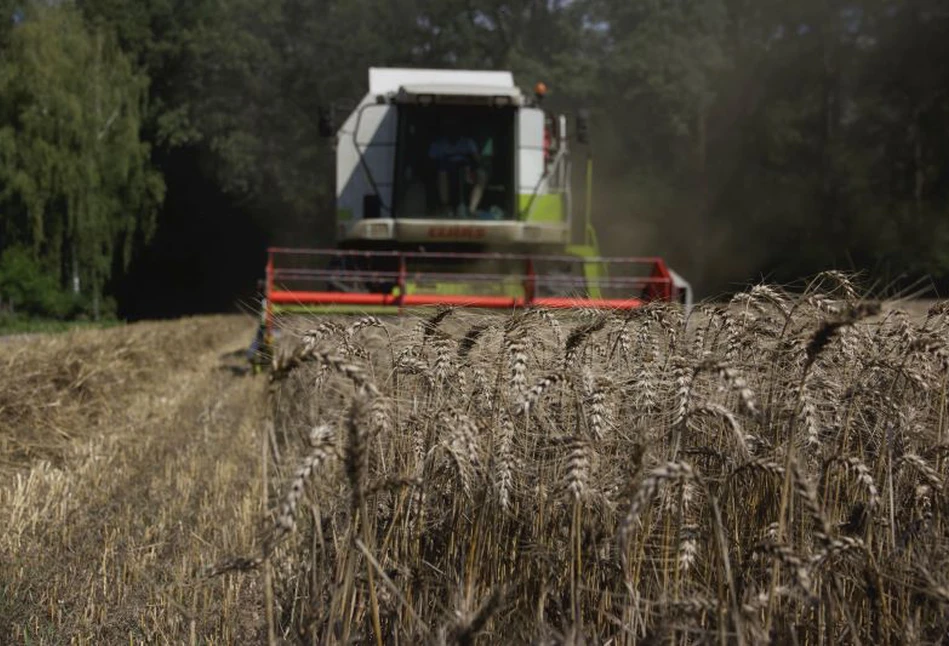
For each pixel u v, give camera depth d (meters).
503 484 9.18
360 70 121.12
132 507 17.17
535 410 9.47
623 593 8.95
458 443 8.98
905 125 97.75
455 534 9.64
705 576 9.05
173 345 46.38
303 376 10.29
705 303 10.72
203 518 16.02
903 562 8.88
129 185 109.75
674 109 107.12
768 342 10.11
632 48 108.25
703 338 10.31
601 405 8.88
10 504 16.61
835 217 92.44
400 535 9.84
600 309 10.68
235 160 119.75
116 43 112.94
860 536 9.34
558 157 36.84
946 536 8.99
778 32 105.75
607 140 110.19
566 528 9.33
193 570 13.43
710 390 9.55
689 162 109.81
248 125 123.44
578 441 8.40
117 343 36.03
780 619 8.87
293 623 9.91
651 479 7.19
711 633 8.10
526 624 9.26
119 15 125.94
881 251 83.31
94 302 104.94
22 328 88.38
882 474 9.68
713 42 107.56
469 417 9.28
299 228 133.25
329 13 123.44
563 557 9.24
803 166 101.81
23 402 23.36
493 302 31.02
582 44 123.50
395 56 120.81
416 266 35.38
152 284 135.50
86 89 104.31
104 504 17.48
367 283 34.91
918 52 95.56
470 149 35.47
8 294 97.44
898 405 10.02
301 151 121.56
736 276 101.56
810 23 102.12
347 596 8.68
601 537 9.09
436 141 35.47
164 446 23.09
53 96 99.69
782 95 104.38
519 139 36.09
